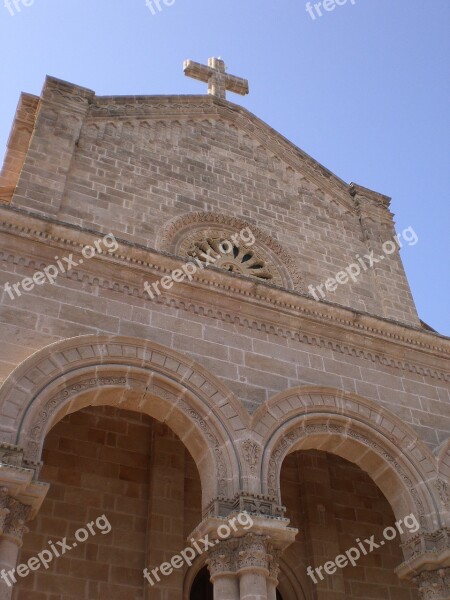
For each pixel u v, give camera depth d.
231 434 13.52
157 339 14.49
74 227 14.94
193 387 13.91
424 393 17.03
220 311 15.73
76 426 16.88
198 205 20.45
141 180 19.94
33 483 11.07
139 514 16.27
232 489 12.87
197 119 23.02
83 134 20.03
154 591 15.06
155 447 17.12
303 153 24.31
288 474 18.69
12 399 11.95
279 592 17.00
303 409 14.81
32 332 13.28
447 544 13.62
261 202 21.89
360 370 16.59
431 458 15.24
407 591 17.83
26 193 17.38
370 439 15.25
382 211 24.14
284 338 16.14
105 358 13.40
